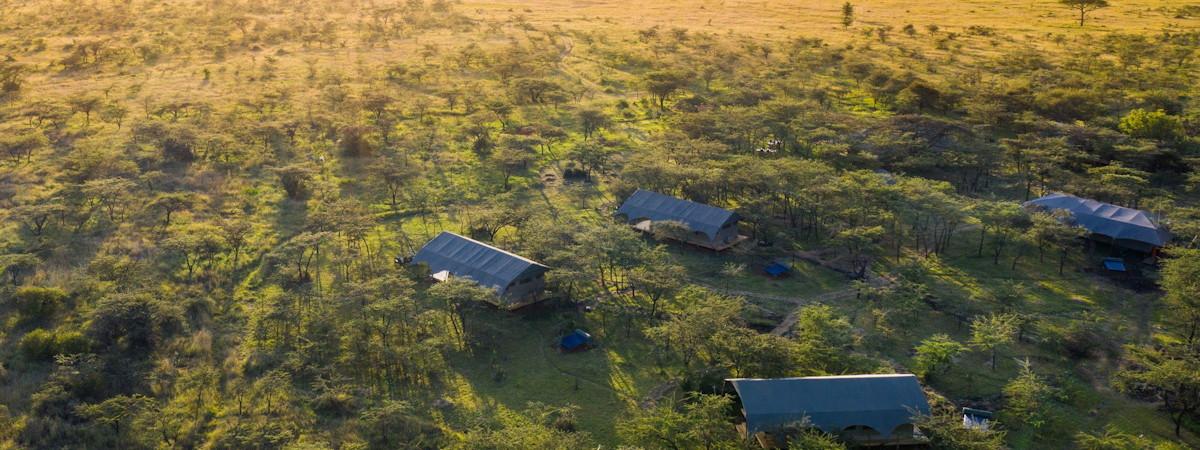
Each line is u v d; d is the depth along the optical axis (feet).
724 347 213.25
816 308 238.89
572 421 196.95
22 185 342.64
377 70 567.59
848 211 305.12
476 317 247.29
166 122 415.64
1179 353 219.41
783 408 188.24
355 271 278.67
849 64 542.16
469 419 200.23
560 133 426.10
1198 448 192.03
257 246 295.69
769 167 338.75
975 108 438.81
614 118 471.21
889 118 430.20
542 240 278.67
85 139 400.67
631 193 338.95
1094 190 333.21
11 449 185.06
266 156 391.45
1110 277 278.87
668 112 482.69
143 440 189.88
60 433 191.11
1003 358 228.63
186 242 279.28
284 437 189.57
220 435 192.24
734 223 305.12
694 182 337.11
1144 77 519.60
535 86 496.64
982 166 368.27
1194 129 412.77
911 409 190.19
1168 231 296.10
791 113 431.43
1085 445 190.19
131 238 297.12
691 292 255.91
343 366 222.28
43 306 239.91
